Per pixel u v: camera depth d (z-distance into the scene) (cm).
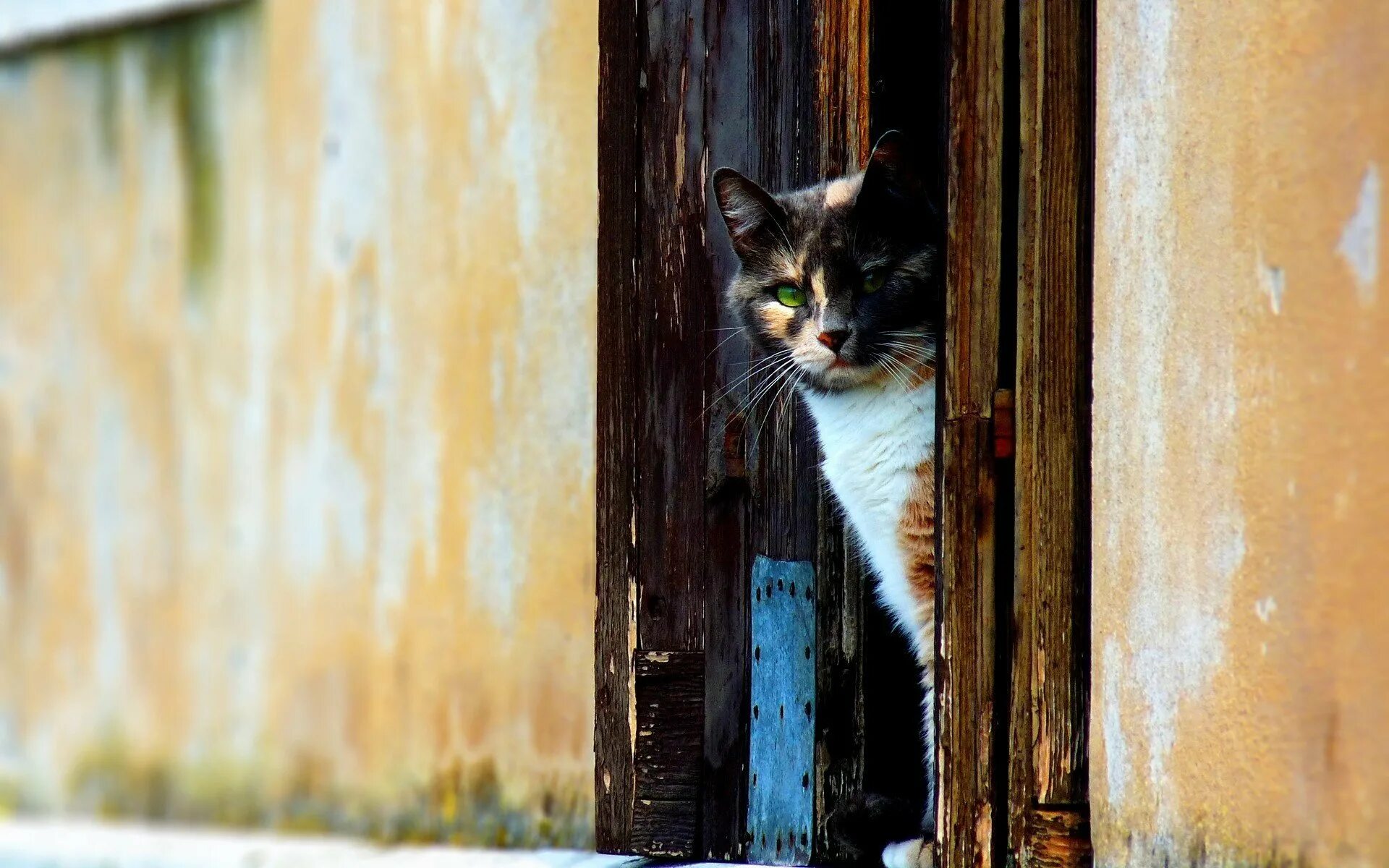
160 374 1147
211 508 1108
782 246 691
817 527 698
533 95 908
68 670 1194
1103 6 505
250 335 1077
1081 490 524
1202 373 450
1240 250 435
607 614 644
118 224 1170
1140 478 480
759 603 669
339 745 994
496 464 914
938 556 536
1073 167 525
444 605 935
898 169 670
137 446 1161
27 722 1211
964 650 526
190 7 1108
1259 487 426
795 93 708
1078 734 520
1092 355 512
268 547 1059
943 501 531
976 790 524
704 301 676
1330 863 399
